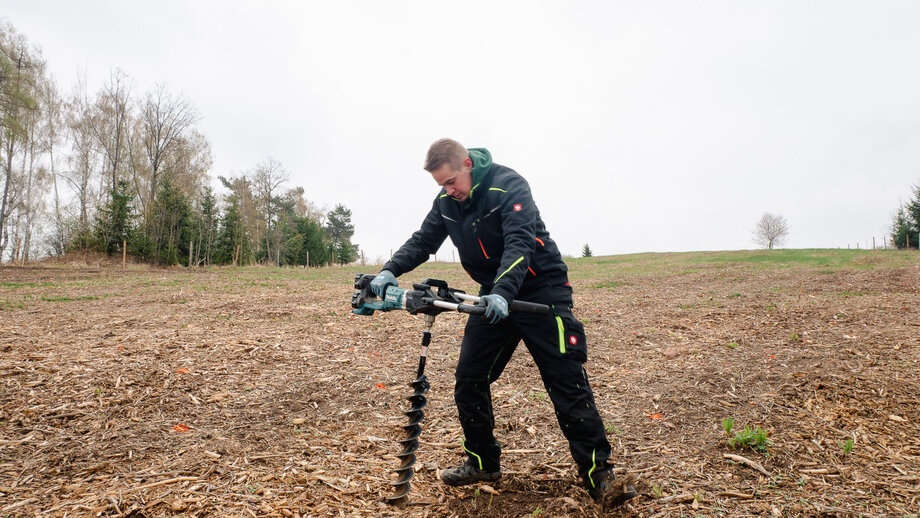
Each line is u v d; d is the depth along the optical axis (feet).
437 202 9.46
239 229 152.87
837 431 11.66
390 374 16.75
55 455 10.56
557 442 11.53
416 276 71.10
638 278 59.26
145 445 11.16
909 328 21.86
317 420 12.89
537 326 8.22
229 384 15.29
